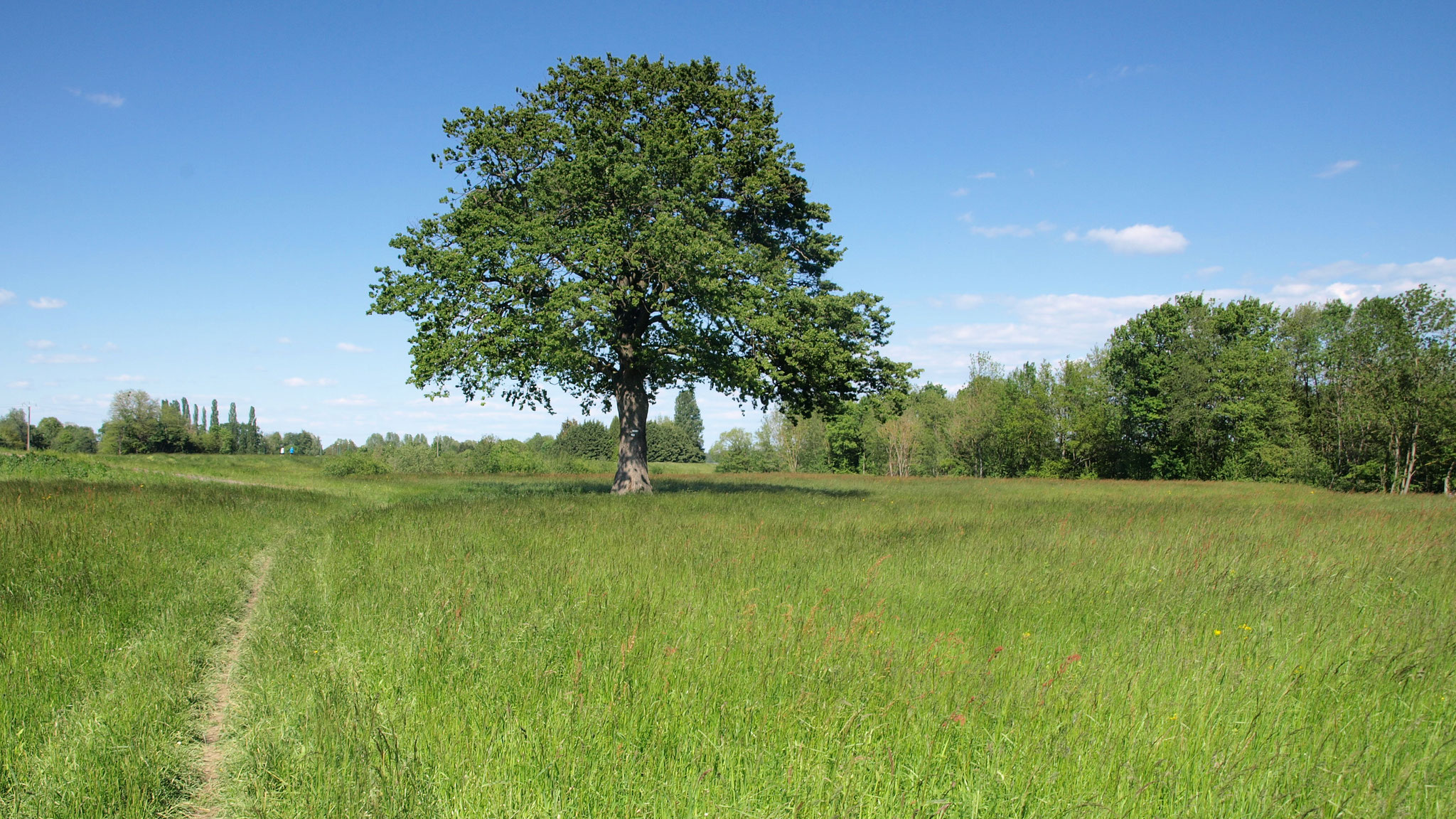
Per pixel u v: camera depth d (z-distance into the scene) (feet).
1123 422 195.62
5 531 33.32
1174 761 12.16
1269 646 18.69
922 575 28.48
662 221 69.56
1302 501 80.38
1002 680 15.81
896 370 83.92
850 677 15.66
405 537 38.09
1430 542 38.19
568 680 15.56
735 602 23.15
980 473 229.25
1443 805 11.03
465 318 73.87
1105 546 36.04
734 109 85.66
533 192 76.13
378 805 10.87
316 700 15.17
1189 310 190.29
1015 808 10.87
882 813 10.68
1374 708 14.57
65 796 11.48
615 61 84.48
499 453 180.24
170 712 15.39
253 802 11.80
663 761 12.10
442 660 17.20
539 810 10.82
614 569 28.78
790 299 77.97
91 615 21.27
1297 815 10.75
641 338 83.10
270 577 31.14
